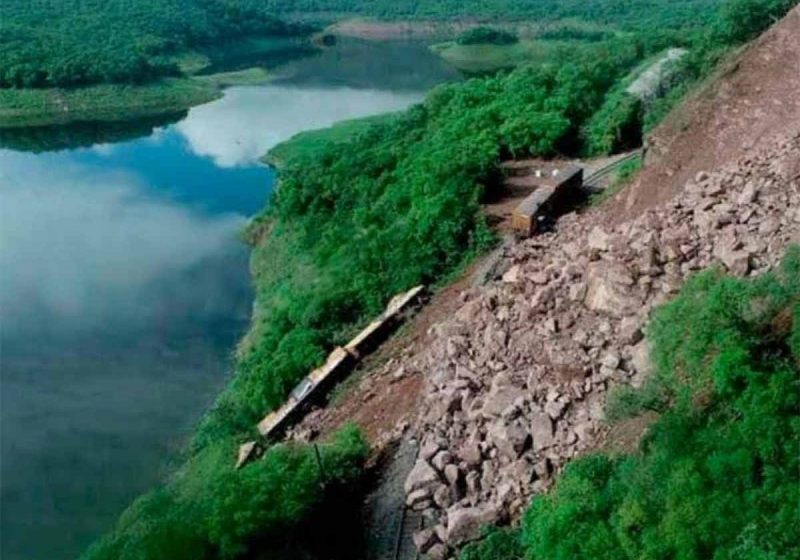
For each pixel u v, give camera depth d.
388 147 88.12
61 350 72.69
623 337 34.72
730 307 29.70
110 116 150.00
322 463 38.38
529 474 33.19
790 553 23.80
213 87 166.75
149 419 63.75
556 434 33.81
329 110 149.25
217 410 59.06
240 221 98.94
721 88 48.31
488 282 50.78
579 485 29.47
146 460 59.34
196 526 35.72
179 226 97.81
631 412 31.39
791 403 26.41
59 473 58.44
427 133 87.94
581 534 28.16
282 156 119.06
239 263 88.50
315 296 63.12
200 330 75.75
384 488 37.88
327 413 49.12
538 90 85.31
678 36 112.00
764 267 32.31
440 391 39.62
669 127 51.25
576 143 75.62
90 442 61.44
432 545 33.94
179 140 133.25
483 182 67.69
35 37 169.62
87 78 158.38
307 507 36.09
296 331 59.34
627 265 36.47
